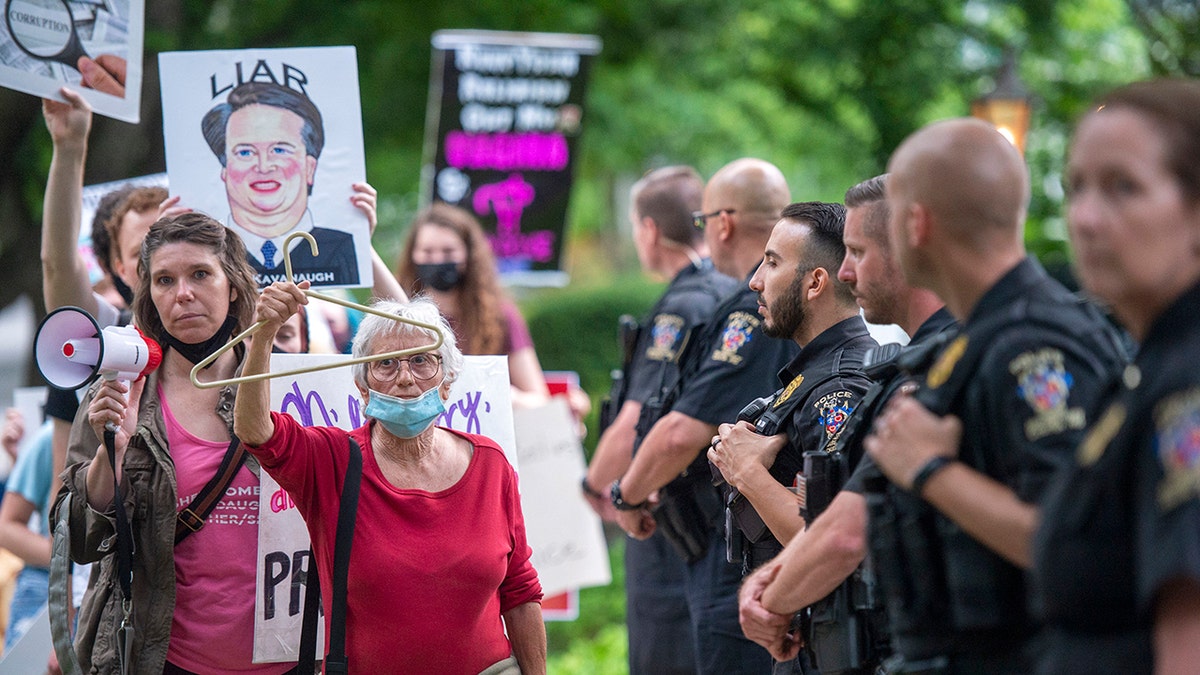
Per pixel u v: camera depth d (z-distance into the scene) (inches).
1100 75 1665.8
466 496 507.8
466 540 498.0
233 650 518.6
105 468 509.4
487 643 501.0
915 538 349.1
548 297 2064.5
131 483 511.5
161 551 507.8
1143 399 278.1
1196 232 280.2
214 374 541.0
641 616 762.2
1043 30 1608.0
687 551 667.4
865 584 418.3
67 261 642.2
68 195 633.0
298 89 622.5
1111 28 1659.7
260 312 465.4
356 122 624.4
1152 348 283.6
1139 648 283.0
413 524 494.9
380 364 498.0
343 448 497.0
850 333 512.4
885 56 1649.9
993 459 334.3
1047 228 1525.6
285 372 472.4
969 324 346.3
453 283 975.6
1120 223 282.0
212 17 1785.2
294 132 622.8
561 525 927.0
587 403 1062.4
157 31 1637.6
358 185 624.7
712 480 600.1
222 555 522.6
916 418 339.9
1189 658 263.7
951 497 328.2
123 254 674.8
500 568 503.2
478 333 979.3
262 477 524.1
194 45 1711.4
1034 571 299.9
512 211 1207.6
